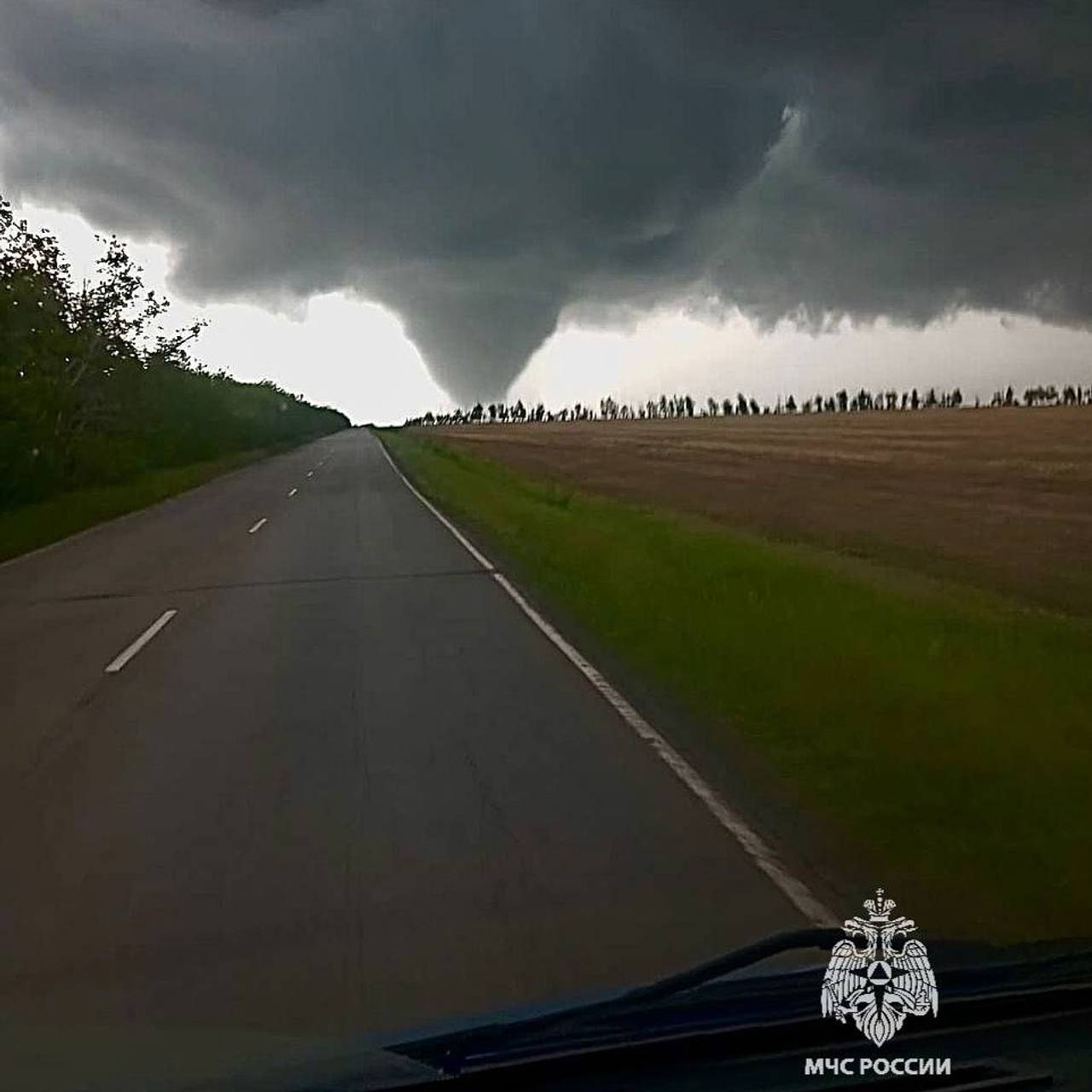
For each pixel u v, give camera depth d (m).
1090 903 5.71
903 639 12.05
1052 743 8.30
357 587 17.34
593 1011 3.76
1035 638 13.05
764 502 33.41
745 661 11.02
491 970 5.02
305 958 5.18
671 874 6.12
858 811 7.09
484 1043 3.66
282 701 10.32
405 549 22.25
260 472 59.16
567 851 6.50
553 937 5.36
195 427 72.38
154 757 8.66
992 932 5.36
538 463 56.06
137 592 17.98
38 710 10.41
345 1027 4.48
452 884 6.03
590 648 12.48
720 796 7.43
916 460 47.25
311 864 6.37
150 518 32.78
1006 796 7.24
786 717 9.25
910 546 23.17
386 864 6.34
